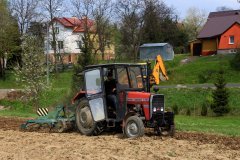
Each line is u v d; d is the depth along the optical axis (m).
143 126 16.38
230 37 68.88
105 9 83.44
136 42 77.69
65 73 64.44
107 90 17.48
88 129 17.83
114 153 13.35
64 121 18.89
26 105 44.50
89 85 17.84
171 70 56.97
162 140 15.94
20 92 48.56
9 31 70.12
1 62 70.50
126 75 17.30
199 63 57.78
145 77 17.77
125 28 77.94
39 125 20.14
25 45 39.19
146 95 16.64
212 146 14.76
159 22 83.31
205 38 71.06
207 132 18.75
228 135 17.86
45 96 42.91
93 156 12.88
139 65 17.70
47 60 43.47
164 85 51.09
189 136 17.19
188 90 43.06
